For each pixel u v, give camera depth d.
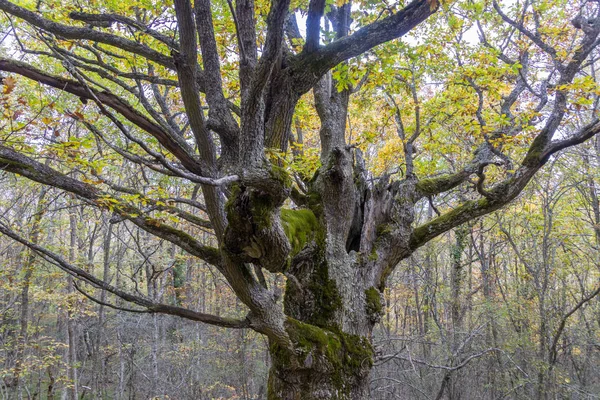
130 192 5.04
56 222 12.12
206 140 3.46
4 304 13.39
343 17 5.62
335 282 5.29
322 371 4.69
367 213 5.98
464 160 10.98
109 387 15.30
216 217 3.61
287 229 4.48
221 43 6.44
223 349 14.95
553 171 11.66
